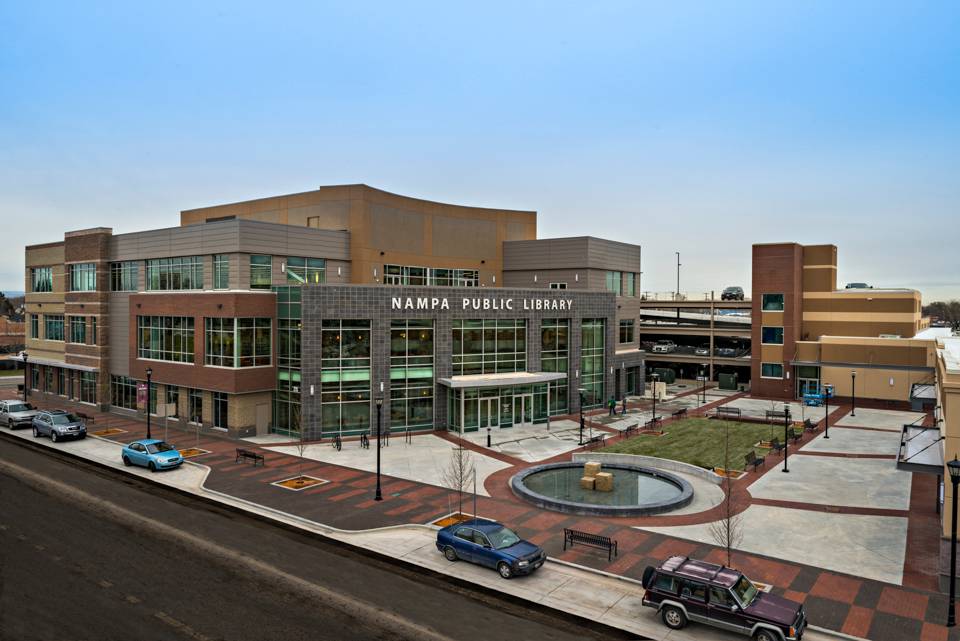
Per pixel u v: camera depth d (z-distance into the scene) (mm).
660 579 17656
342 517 26156
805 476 33031
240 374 41750
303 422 41188
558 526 25469
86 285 54438
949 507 19562
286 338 42938
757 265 63875
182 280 47469
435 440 41844
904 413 53406
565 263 60219
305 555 22062
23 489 29719
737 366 80812
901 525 25625
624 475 33594
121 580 19516
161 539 23375
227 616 17203
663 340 96875
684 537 24266
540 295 50094
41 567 20359
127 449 35031
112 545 22594
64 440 40938
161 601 18078
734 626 16422
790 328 62250
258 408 43219
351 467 34438
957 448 19547
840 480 32281
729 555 20625
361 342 42688
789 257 62531
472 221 60844
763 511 27391
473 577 20344
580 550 22750
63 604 17688
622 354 61625
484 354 47438
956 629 17203
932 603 18797
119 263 52562
